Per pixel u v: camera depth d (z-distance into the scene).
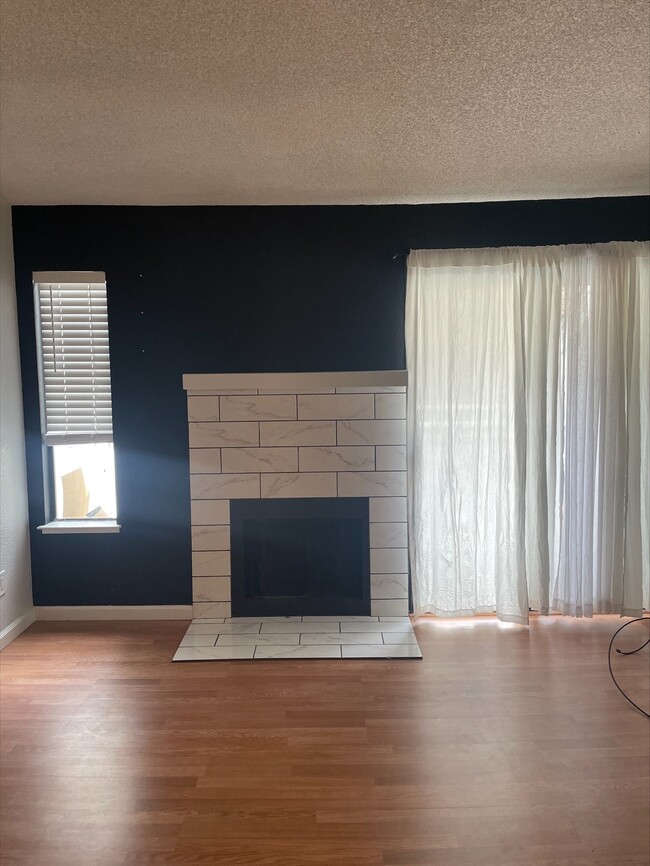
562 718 2.56
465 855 1.83
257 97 2.28
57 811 2.03
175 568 3.68
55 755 2.34
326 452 3.60
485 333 3.50
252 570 3.69
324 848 1.86
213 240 3.57
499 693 2.77
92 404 3.64
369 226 3.57
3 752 2.36
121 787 2.15
